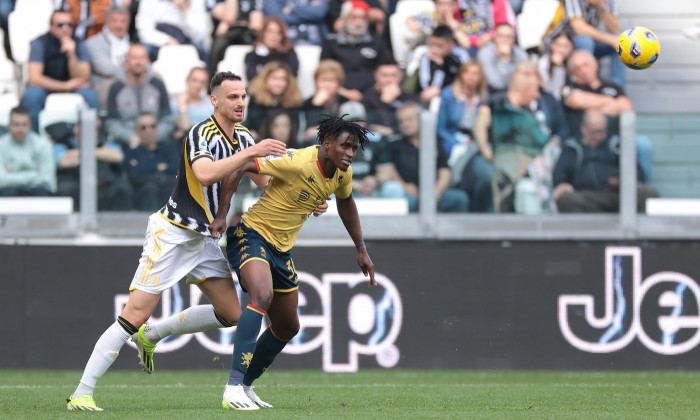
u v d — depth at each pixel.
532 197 36.81
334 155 19.23
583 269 35.84
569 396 24.44
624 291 35.88
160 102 40.56
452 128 36.72
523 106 39.78
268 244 19.62
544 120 36.66
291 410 19.34
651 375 34.41
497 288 35.75
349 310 35.16
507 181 36.78
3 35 42.97
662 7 45.78
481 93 37.38
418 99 41.44
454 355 35.44
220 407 20.19
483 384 29.73
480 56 42.00
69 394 24.78
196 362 34.72
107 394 24.92
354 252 35.31
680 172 37.00
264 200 19.66
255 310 18.84
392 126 36.53
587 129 36.75
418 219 36.66
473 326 35.59
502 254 35.81
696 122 36.91
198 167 18.34
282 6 44.56
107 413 18.69
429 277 35.56
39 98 40.47
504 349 35.56
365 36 41.69
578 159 36.81
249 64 41.22
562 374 34.62
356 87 41.09
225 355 34.81
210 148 18.97
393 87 41.25
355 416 18.08
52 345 34.44
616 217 36.91
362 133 19.33
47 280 34.56
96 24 43.41
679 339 35.81
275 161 19.20
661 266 35.97
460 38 42.81
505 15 44.09
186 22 44.03
